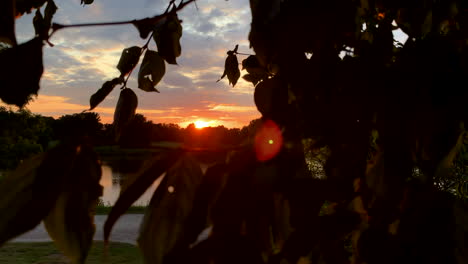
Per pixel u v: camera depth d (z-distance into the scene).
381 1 0.92
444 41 0.77
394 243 0.62
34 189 0.55
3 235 0.52
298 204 0.62
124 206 0.57
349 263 0.64
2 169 25.06
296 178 0.63
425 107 0.71
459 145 0.72
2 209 0.54
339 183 0.65
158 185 0.63
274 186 0.59
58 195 0.56
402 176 0.67
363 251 0.63
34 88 0.66
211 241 0.54
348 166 0.69
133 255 9.61
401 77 0.74
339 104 0.73
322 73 0.74
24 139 26.30
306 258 0.63
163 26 1.30
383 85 0.73
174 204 0.63
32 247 10.57
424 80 0.73
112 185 24.89
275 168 0.60
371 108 0.73
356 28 0.83
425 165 0.69
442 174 0.70
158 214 0.64
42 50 0.67
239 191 0.57
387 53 0.79
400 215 0.65
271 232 0.62
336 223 0.62
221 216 0.55
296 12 0.72
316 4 0.72
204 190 0.57
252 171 0.59
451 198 0.66
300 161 0.64
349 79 0.74
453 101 0.71
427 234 0.62
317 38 0.74
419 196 0.66
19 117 25.92
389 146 0.70
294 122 0.69
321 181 0.64
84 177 0.59
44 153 0.58
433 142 0.70
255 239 0.55
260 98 0.74
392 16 0.91
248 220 0.56
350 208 0.65
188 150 0.62
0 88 0.65
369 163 0.75
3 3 0.65
